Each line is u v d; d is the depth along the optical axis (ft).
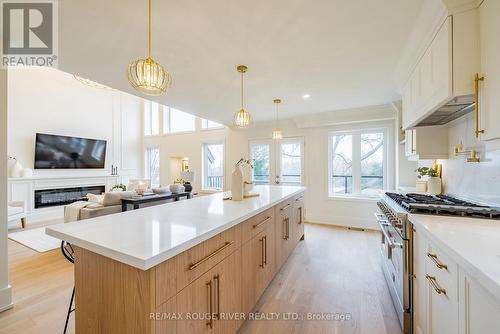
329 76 8.95
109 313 3.45
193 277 3.82
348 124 15.02
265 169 18.74
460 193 7.10
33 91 17.90
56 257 9.71
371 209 14.28
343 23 5.73
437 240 3.72
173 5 5.05
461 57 4.39
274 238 7.63
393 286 6.45
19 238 12.25
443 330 3.75
